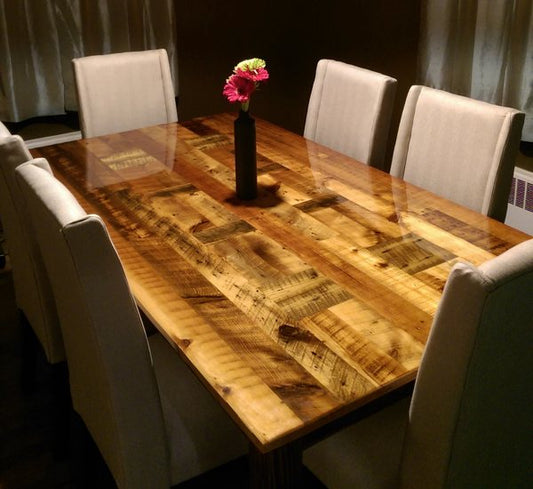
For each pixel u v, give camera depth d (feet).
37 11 11.44
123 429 4.89
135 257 5.81
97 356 4.67
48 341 6.61
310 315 4.94
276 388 4.25
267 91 13.47
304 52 13.08
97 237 4.29
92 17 11.73
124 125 9.77
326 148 8.09
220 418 5.32
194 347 4.64
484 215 6.36
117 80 9.55
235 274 5.50
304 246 5.89
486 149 6.82
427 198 6.71
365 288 5.25
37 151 8.26
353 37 12.18
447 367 3.82
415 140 7.65
